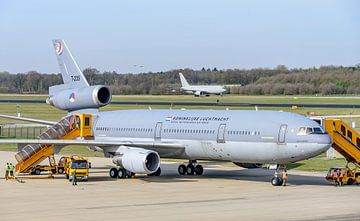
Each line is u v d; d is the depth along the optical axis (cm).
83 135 11138
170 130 10200
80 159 9656
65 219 6325
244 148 9244
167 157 10381
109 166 11944
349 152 9456
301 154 8750
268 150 9006
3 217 6450
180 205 7256
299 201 7562
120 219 6325
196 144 9825
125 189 8675
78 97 11725
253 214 6631
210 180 9762
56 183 9325
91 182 9488
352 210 6894
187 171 10612
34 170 10419
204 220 6275
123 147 9925
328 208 7031
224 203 7406
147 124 10562
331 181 9306
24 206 7181
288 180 9756
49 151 10475
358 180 9288
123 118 11019
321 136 8675
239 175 10481
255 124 9188
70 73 12069
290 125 8869
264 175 10481
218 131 9538
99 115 11431
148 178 10044
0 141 9450
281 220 6275
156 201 7569
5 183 9300
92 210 6888
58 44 12206
